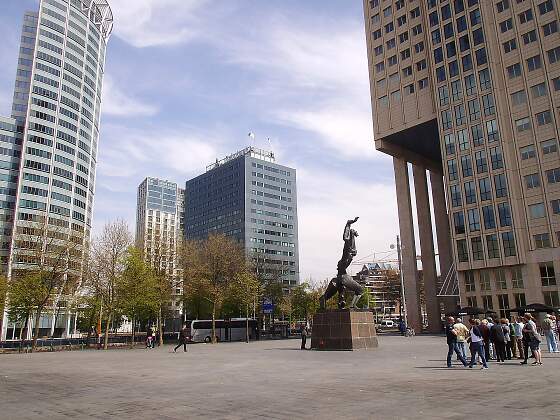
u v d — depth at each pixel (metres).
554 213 52.31
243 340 61.38
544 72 55.16
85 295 47.50
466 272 59.38
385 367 17.91
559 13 54.72
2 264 55.28
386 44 74.19
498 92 58.44
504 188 56.31
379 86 73.88
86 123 125.12
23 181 107.00
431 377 14.32
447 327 17.94
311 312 89.56
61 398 11.61
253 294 58.47
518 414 8.35
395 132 70.06
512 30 58.50
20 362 26.00
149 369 19.77
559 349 25.75
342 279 30.52
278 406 9.75
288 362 21.38
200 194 178.12
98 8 136.62
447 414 8.46
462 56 62.91
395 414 8.56
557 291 50.97
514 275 54.88
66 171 115.56
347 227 31.44
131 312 50.41
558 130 53.25
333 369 17.59
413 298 68.00
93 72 130.88
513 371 15.49
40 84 114.25
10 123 110.56
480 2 61.66
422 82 68.62
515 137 56.59
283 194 169.62
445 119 63.66
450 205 61.38
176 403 10.45
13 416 9.24
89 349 43.75
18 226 51.03
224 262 58.00
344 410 9.09
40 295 43.84
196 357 27.50
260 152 175.62
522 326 20.09
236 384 13.77
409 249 70.19
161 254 51.88
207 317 72.25
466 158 60.56
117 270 45.81
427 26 67.94
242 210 157.62
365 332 29.53
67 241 47.22
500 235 55.81
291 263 165.75
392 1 74.56
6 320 84.44
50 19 119.31
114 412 9.47
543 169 53.78
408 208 72.31
